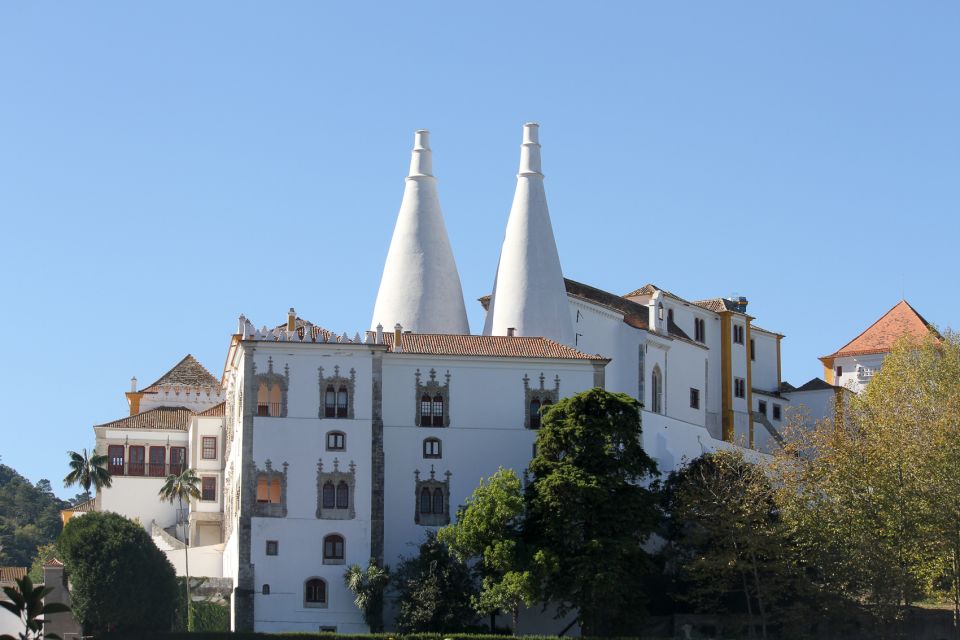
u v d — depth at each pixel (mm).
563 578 88312
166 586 90250
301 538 94188
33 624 27516
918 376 116500
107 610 87062
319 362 96750
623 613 88000
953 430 92938
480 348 102000
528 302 115625
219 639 87000
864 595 87438
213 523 114938
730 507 89062
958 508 87750
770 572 90125
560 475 89562
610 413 92500
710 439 114938
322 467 95312
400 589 92125
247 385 95625
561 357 101500
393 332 106312
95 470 114188
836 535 88125
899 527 87438
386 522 97688
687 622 91188
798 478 91250
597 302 117625
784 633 88312
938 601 95125
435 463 99000
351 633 90812
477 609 89438
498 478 91500
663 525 100500
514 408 100500
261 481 94688
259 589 93188
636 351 115375
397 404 99312
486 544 90188
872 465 89688
